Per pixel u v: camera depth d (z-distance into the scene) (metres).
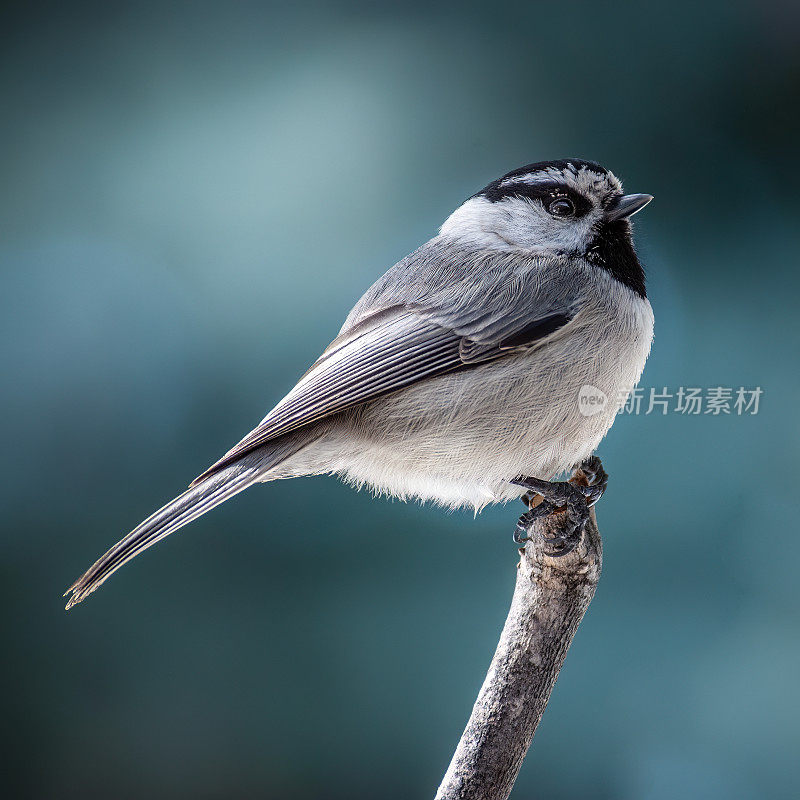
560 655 3.16
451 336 3.19
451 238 3.21
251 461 3.19
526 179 3.20
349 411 3.19
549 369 3.19
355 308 3.20
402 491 3.20
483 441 3.19
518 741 3.16
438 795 3.16
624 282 3.20
